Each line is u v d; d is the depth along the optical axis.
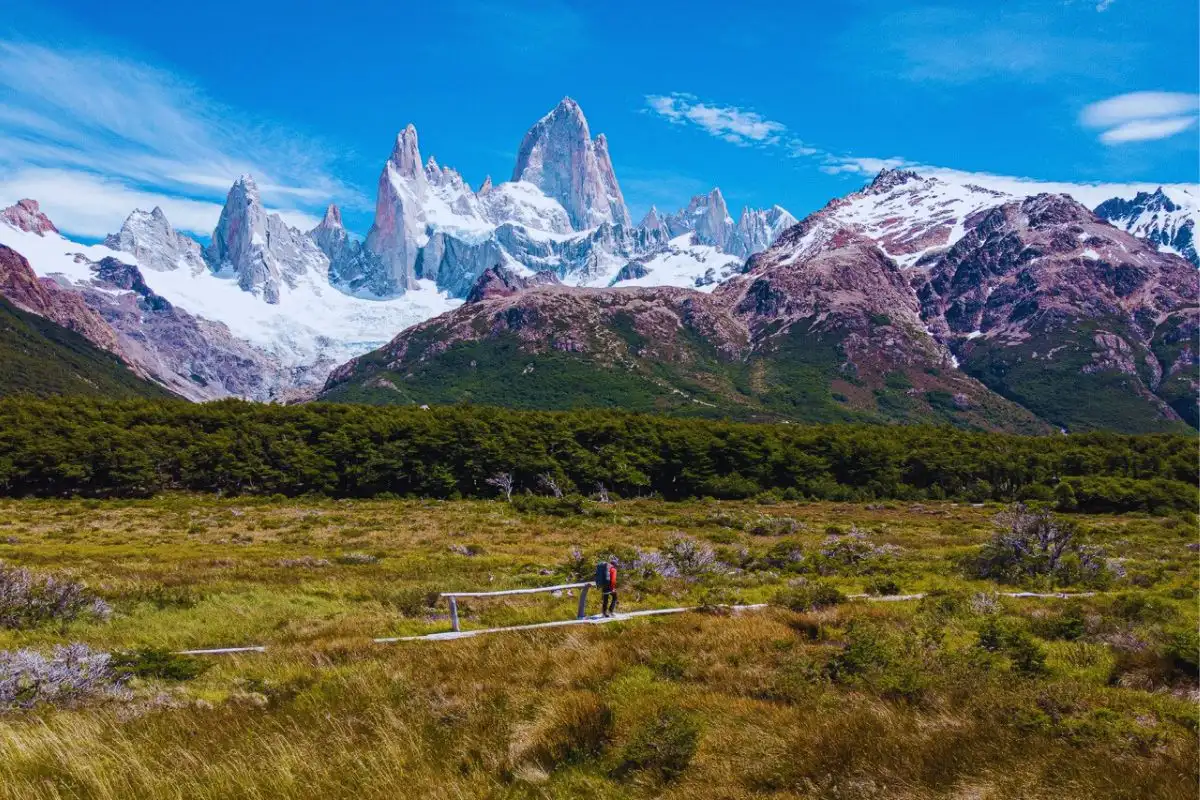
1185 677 15.02
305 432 123.44
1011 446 134.00
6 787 9.79
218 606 26.33
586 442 127.50
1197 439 131.62
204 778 10.26
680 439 125.38
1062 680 14.73
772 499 113.62
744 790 9.75
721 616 21.02
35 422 113.06
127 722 12.79
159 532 64.94
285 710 13.52
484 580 31.45
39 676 14.70
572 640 17.61
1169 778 9.27
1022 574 33.84
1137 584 33.88
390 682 14.95
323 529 67.69
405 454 116.25
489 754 11.16
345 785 10.05
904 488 121.81
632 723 12.06
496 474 115.12
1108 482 105.50
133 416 125.38
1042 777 9.45
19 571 24.03
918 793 9.31
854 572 36.41
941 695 12.94
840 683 14.21
